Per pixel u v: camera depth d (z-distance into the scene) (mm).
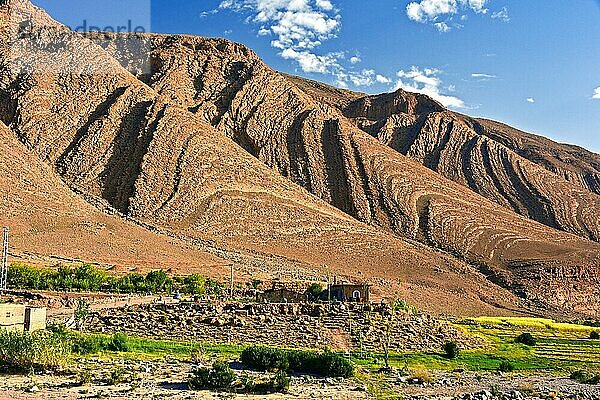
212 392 27453
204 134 180625
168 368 32188
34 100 176125
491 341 53656
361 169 193125
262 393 27906
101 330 42531
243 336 42594
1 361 30188
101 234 126375
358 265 145000
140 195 156750
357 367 36781
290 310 46625
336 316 46719
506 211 199750
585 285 154750
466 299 133125
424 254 160250
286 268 129375
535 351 52031
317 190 189000
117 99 182875
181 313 45031
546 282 151500
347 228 164250
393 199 185375
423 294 124438
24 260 99750
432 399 28656
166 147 170375
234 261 127562
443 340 47719
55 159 166125
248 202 163000
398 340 45469
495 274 155250
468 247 169500
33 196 136625
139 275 88000
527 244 173250
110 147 170875
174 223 150000
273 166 195000
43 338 32219
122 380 28594
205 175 166500
